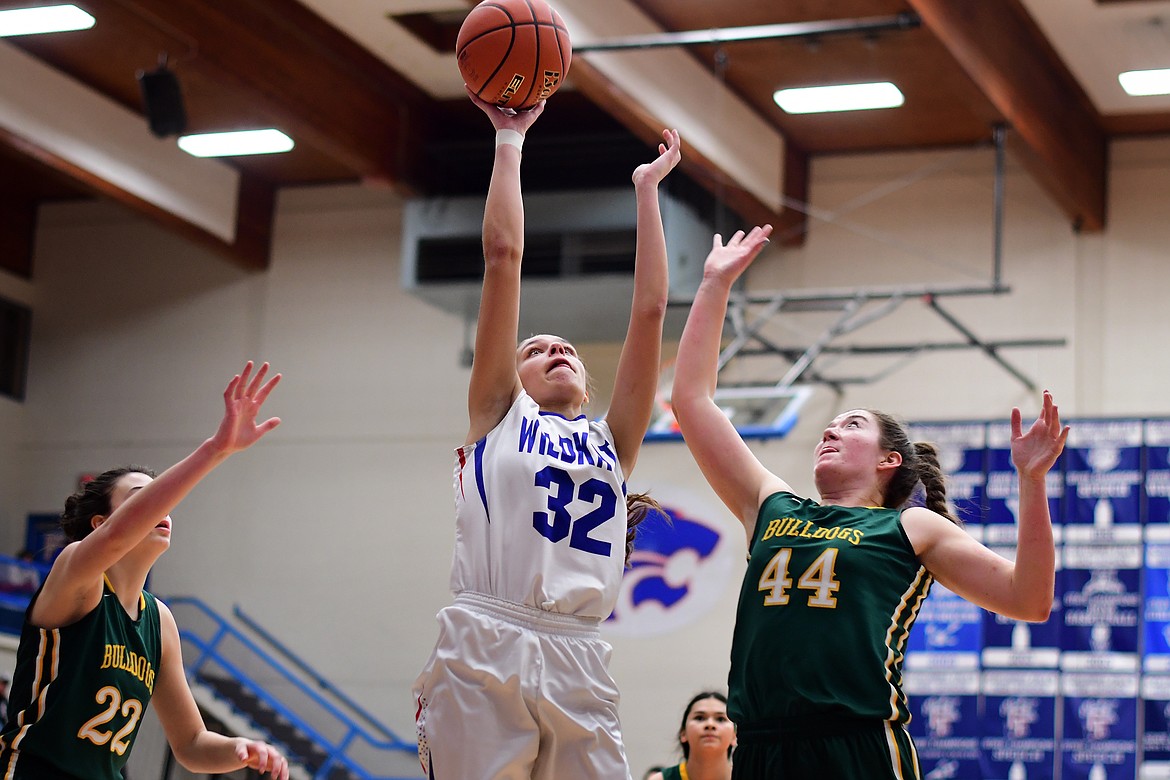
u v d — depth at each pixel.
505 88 3.73
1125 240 12.69
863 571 3.40
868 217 13.34
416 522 14.06
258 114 13.08
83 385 15.41
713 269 4.08
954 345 12.23
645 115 11.11
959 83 10.84
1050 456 3.25
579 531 3.35
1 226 15.56
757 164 12.71
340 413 14.52
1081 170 12.29
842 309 12.53
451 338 14.41
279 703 13.58
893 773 3.25
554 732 3.21
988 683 11.12
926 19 9.91
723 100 12.23
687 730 5.96
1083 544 11.16
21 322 15.66
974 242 13.02
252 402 3.49
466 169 13.76
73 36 12.09
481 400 3.51
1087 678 10.93
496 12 3.75
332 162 14.49
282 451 14.59
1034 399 12.50
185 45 11.30
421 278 13.53
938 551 3.46
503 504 3.33
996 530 11.28
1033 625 11.14
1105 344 12.51
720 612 12.60
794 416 11.96
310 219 15.09
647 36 11.28
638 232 3.84
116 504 3.91
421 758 3.36
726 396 12.19
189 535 14.60
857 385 12.92
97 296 15.59
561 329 13.49
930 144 13.27
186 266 15.39
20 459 15.35
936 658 11.27
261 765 4.00
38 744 3.58
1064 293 12.70
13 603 11.52
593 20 10.53
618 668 12.70
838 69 11.65
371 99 13.09
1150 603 10.92
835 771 3.23
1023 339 12.69
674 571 12.78
